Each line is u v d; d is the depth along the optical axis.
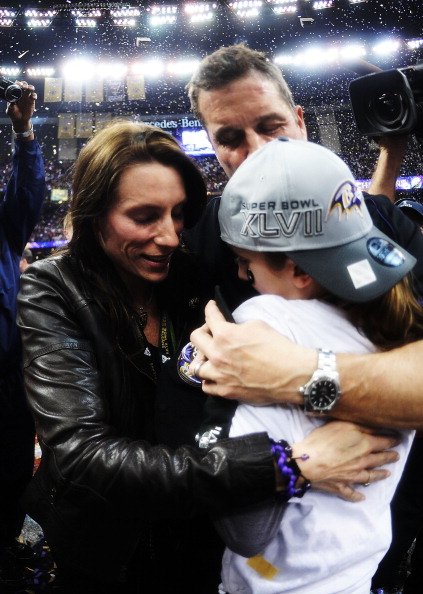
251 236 0.81
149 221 1.01
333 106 14.89
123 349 1.06
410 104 1.56
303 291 0.84
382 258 0.79
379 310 0.81
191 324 1.20
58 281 1.04
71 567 1.06
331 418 0.83
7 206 2.30
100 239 1.06
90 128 14.83
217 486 0.77
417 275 1.23
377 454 0.82
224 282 1.23
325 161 0.79
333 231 0.77
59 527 0.98
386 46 14.54
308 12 14.55
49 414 0.90
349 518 0.81
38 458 2.99
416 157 13.11
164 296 1.20
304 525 0.79
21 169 2.31
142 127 1.02
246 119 1.35
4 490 2.28
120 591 1.11
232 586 0.86
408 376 0.78
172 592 1.08
